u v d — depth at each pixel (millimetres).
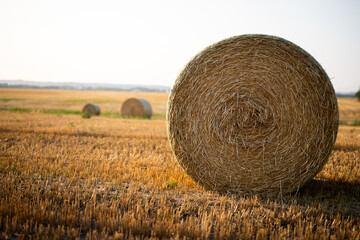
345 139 9516
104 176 4895
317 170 4281
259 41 4199
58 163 5574
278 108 4230
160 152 7199
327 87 4051
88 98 48500
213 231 3234
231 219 3438
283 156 4289
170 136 4488
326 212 3783
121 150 7180
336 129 4109
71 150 6910
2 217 3176
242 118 4352
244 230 3133
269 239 3092
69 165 5387
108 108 31484
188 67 4336
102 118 17812
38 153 6426
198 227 3111
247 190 4430
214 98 4352
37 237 2781
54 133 9648
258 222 3385
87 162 5895
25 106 30172
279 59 4180
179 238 3000
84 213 3420
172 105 4387
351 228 3309
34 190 4066
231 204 3873
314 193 4500
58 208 3553
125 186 4527
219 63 4312
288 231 3162
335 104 4062
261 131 4320
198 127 4414
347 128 14664
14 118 15031
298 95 4160
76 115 20406
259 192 4410
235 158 4398
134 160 6117
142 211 3459
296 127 4211
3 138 8258
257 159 4348
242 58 4277
